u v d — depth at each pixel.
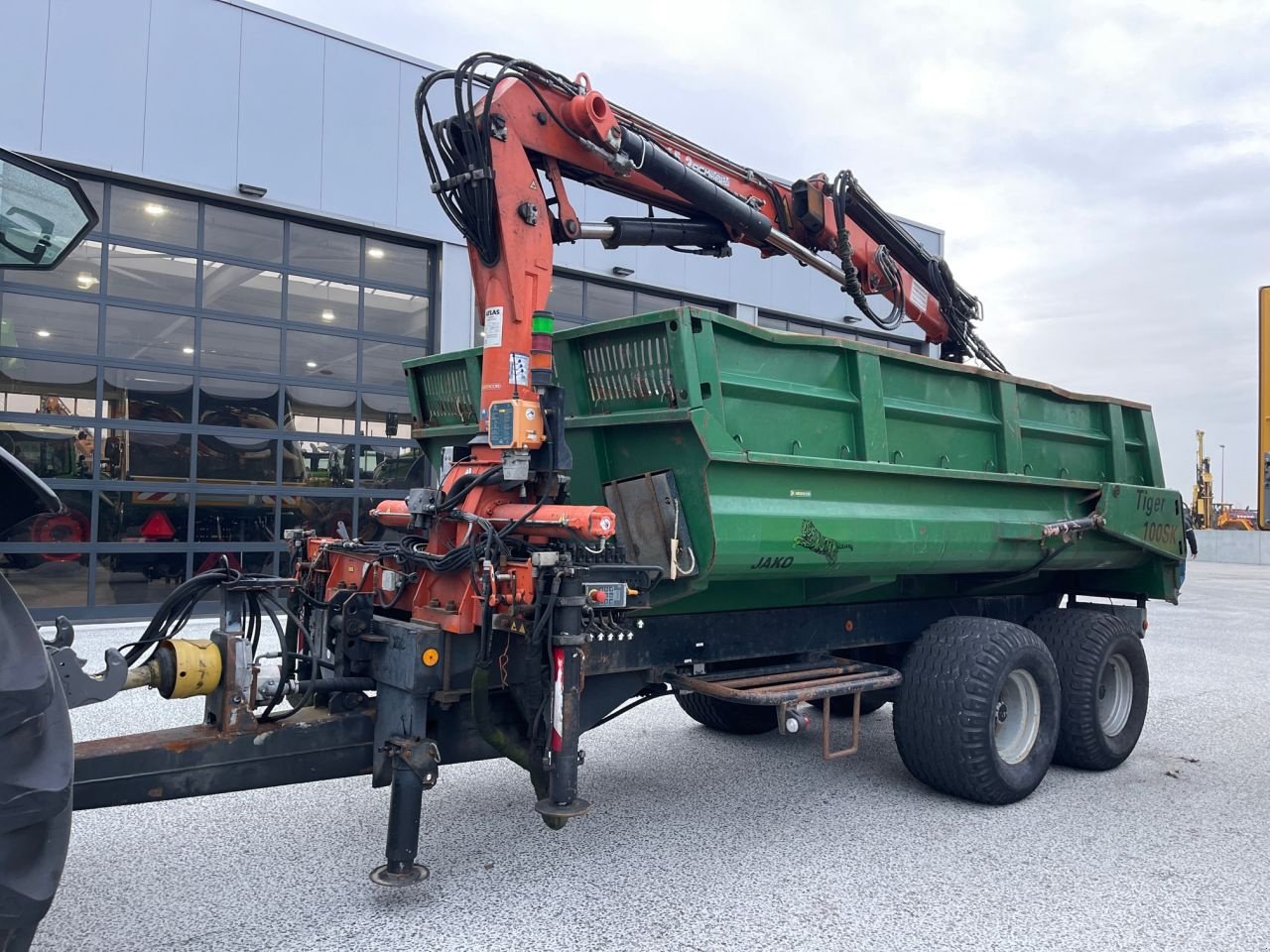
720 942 3.10
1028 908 3.41
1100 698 5.39
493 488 3.77
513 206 3.89
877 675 4.58
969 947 3.10
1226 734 6.27
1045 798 4.82
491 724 3.47
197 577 3.27
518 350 3.84
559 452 3.63
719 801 4.67
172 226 10.57
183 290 10.65
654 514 3.75
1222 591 17.94
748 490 3.83
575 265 13.27
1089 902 3.47
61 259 2.96
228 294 10.93
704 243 5.21
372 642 3.51
